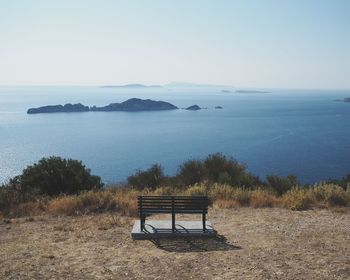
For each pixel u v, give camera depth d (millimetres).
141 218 10992
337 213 13258
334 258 8195
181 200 10961
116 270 7992
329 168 86125
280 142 135000
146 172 21500
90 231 11500
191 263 8266
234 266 7945
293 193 15906
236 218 12867
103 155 111062
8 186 18906
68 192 19359
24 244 10211
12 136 163250
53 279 7527
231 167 21000
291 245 9367
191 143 135750
